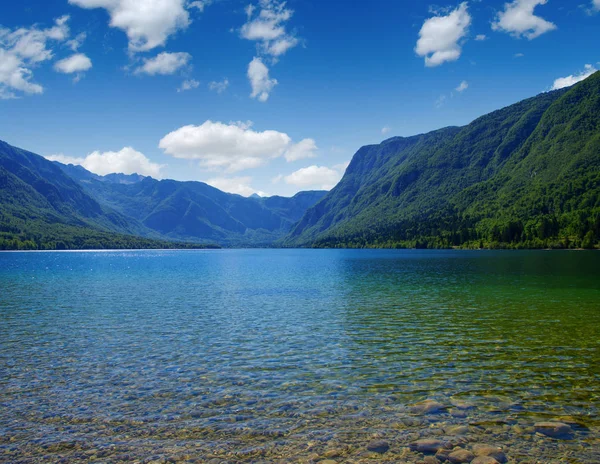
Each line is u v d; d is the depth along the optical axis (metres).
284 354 25.09
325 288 62.31
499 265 109.38
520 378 20.14
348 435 14.62
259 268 123.06
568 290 54.66
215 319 37.12
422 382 19.81
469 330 30.98
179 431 15.13
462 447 13.63
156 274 97.50
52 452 13.72
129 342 28.50
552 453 13.16
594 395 17.84
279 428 15.25
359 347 26.52
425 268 104.62
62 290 61.66
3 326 34.31
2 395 18.72
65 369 22.48
